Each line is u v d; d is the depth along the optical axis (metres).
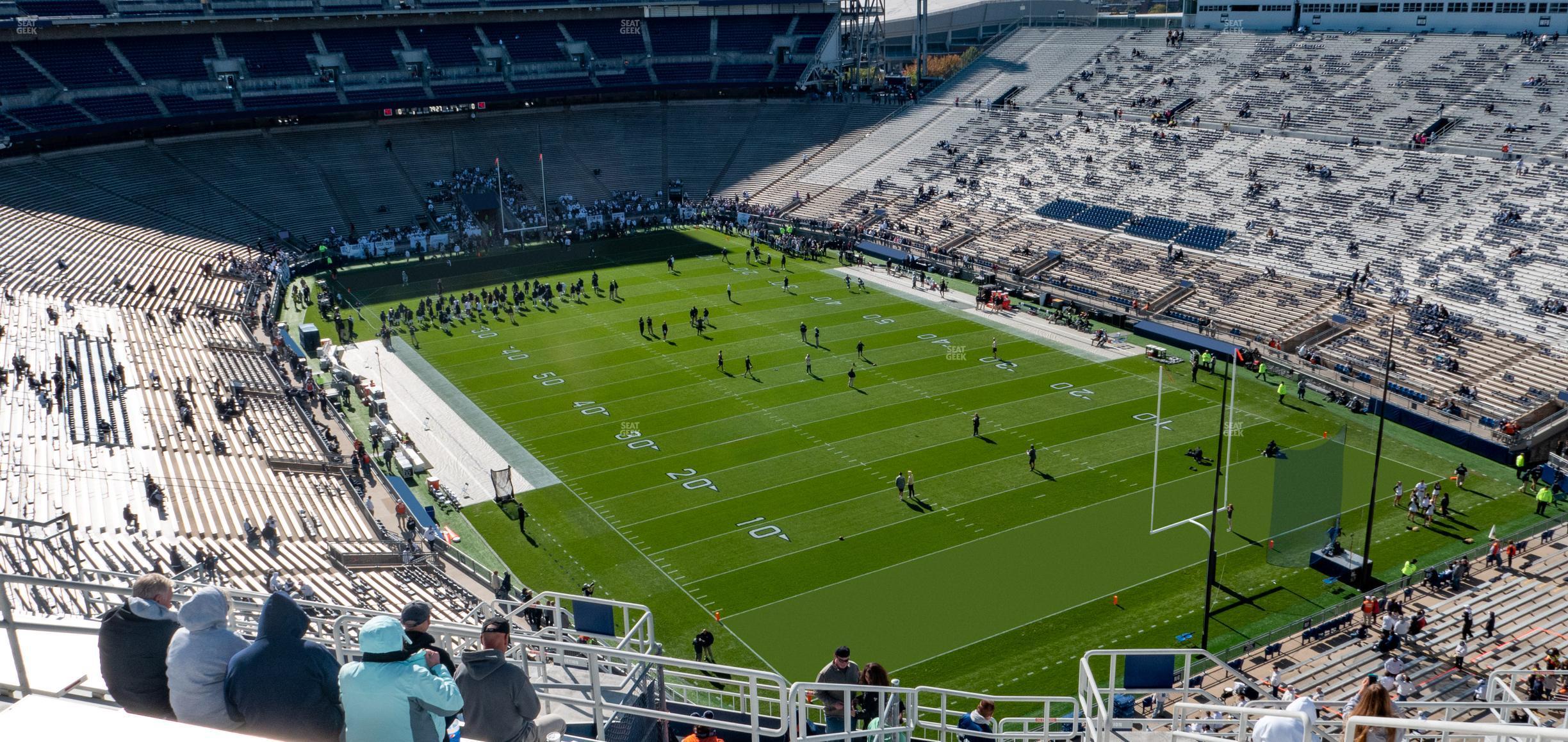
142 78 81.75
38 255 60.81
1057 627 32.34
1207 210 70.25
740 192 92.75
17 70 76.69
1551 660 26.61
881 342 58.66
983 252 73.69
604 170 95.75
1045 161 82.25
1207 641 30.86
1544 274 54.75
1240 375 53.41
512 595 33.84
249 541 34.22
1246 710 8.45
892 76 112.62
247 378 50.59
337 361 54.28
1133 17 94.44
